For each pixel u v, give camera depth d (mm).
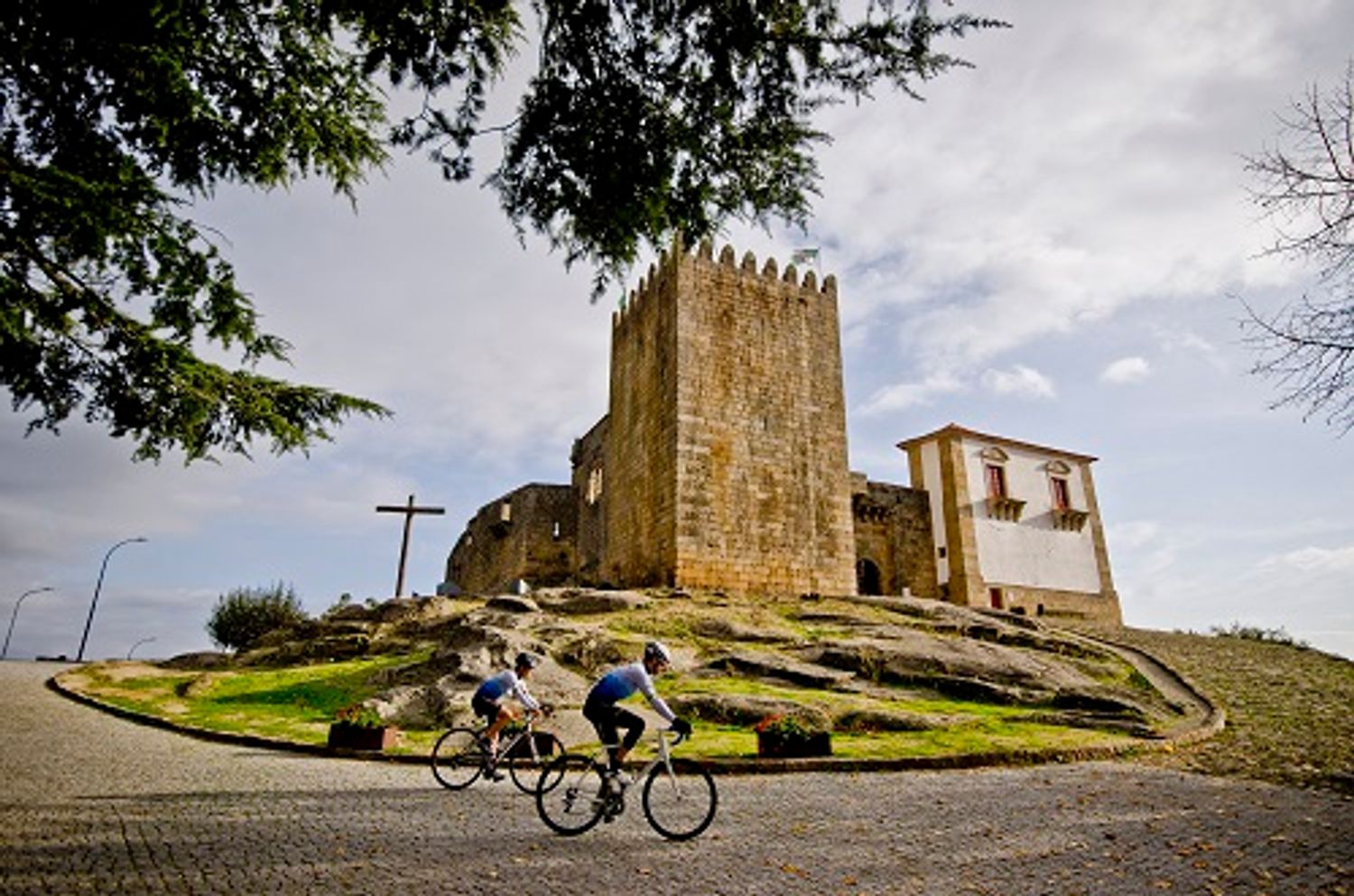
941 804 8164
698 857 6137
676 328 27516
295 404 7676
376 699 14094
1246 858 6164
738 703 13500
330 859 5773
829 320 30734
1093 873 5758
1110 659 20641
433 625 21812
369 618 24109
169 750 11047
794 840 6676
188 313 7250
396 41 5246
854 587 27469
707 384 27344
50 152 6426
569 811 7113
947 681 15922
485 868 5707
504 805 8086
